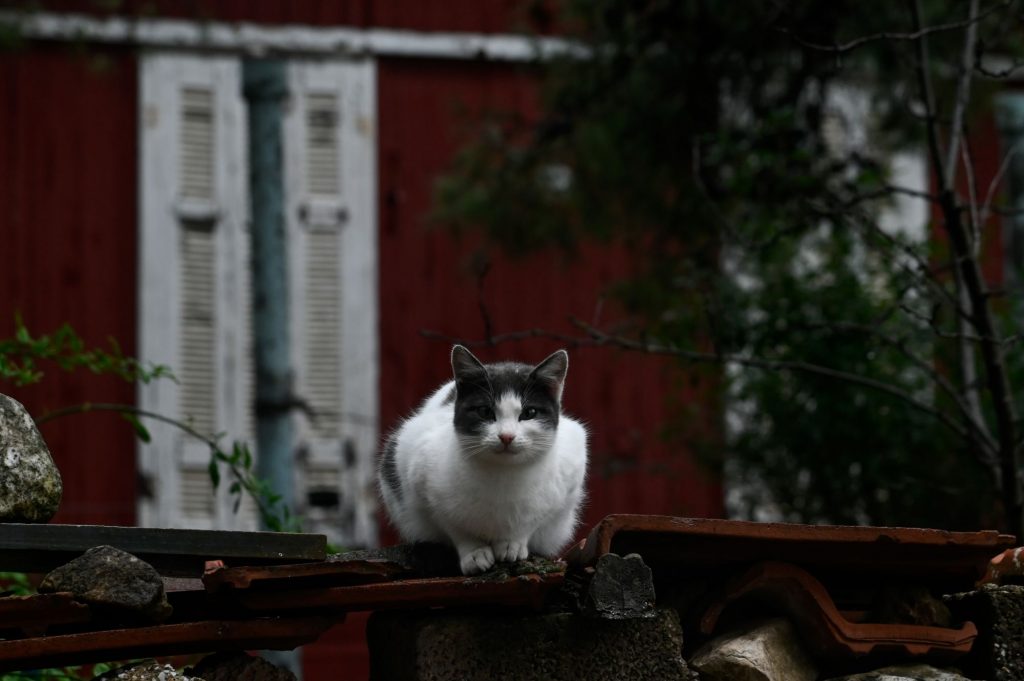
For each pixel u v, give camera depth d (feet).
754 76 26.99
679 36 26.66
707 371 26.89
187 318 37.55
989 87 28.81
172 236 37.73
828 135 32.14
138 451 36.45
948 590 16.08
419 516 15.15
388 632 14.58
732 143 24.64
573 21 32.76
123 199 37.73
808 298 24.44
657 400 37.47
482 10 39.68
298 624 13.50
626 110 27.35
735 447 26.78
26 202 37.09
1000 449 20.01
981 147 39.96
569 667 13.67
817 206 20.52
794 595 14.67
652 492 36.86
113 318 37.19
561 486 14.70
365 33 39.09
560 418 15.99
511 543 14.33
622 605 13.15
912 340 25.07
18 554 12.91
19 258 36.86
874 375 24.35
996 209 21.39
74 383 36.24
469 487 14.25
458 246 38.14
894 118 28.40
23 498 13.29
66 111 37.58
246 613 13.82
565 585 13.89
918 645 14.84
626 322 26.30
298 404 27.30
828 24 25.13
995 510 24.59
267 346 27.04
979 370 24.80
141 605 12.53
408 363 38.27
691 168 26.63
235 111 38.52
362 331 38.17
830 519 25.41
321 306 38.17
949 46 27.22
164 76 38.19
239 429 37.47
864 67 28.45
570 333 37.83
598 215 29.30
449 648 13.60
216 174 38.27
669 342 21.72
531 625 13.69
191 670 13.55
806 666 14.80
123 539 12.83
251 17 38.78
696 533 13.39
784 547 14.07
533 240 30.19
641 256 30.89
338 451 37.58
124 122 37.96
